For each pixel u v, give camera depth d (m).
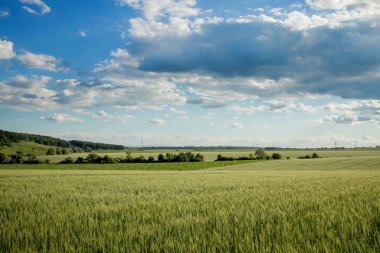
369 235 5.03
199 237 5.14
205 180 21.53
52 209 8.25
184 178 24.17
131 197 11.11
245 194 11.73
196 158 94.75
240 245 4.52
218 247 4.51
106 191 13.74
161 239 5.06
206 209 8.06
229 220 6.50
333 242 4.53
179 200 10.16
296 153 134.00
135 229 5.62
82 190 14.27
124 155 117.75
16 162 95.44
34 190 14.22
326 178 21.66
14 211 8.12
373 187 13.39
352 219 6.06
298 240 4.79
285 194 11.41
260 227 5.80
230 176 27.06
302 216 6.71
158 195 12.07
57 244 4.85
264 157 99.88
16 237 5.17
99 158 93.62
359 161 63.75
